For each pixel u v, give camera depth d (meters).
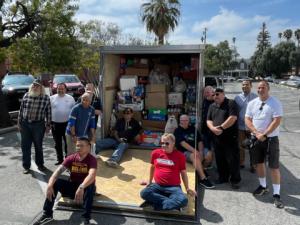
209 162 6.46
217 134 5.70
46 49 10.73
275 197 5.06
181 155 4.71
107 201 4.83
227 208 4.95
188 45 6.70
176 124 7.23
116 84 8.17
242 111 6.54
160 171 4.68
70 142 6.00
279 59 78.31
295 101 24.70
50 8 10.86
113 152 6.92
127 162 6.48
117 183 5.52
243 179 6.25
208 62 65.88
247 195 5.46
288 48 78.19
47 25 10.80
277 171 5.09
